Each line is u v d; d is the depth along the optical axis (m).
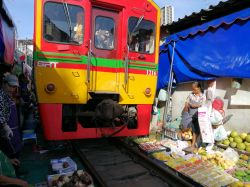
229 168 4.88
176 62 7.82
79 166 5.01
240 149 5.68
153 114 8.64
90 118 6.04
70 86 5.44
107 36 5.84
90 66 5.57
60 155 5.71
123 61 5.93
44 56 5.25
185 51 7.49
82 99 5.55
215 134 6.12
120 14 5.95
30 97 12.02
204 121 5.90
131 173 4.67
